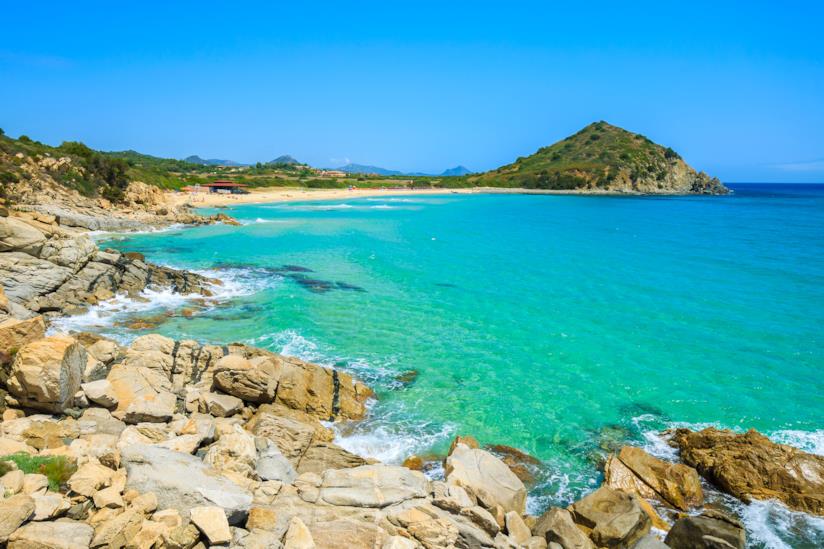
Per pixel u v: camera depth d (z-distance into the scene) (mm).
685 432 17875
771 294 37062
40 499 9320
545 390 21719
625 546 12352
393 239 64562
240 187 150625
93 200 73062
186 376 19500
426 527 10844
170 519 9703
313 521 10750
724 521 12914
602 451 17438
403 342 26719
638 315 32094
